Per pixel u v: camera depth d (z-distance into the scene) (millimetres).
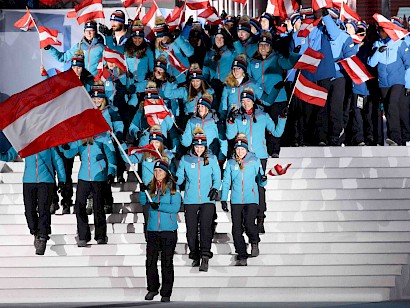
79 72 38406
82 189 35469
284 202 37469
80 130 30359
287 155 39781
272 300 34281
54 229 36781
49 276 35094
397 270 34750
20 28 44531
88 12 41469
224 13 43312
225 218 36906
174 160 37312
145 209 34531
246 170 34562
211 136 36594
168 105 38469
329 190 37906
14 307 32844
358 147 39781
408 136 41812
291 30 41469
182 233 36375
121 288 34594
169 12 47031
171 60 38594
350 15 42500
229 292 34406
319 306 32156
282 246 35406
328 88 40125
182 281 34594
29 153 30234
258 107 36500
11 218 37500
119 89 39250
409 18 45469
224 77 39000
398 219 36844
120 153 38000
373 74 41781
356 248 35344
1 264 35594
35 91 30406
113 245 35688
